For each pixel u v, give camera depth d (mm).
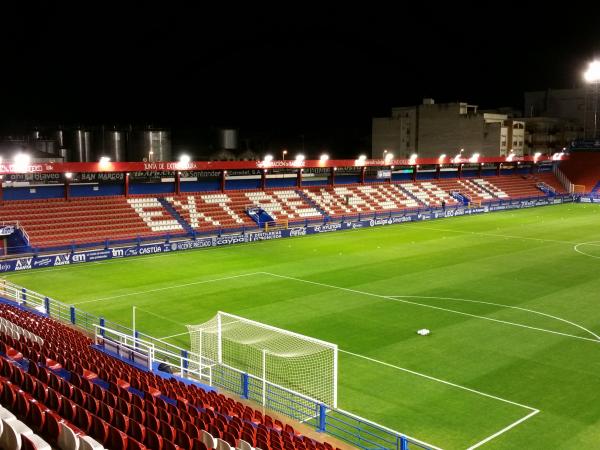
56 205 48812
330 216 61844
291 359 22234
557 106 118812
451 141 107125
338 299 31484
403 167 78875
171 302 31109
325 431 16344
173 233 49969
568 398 18969
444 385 20078
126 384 16859
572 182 90875
